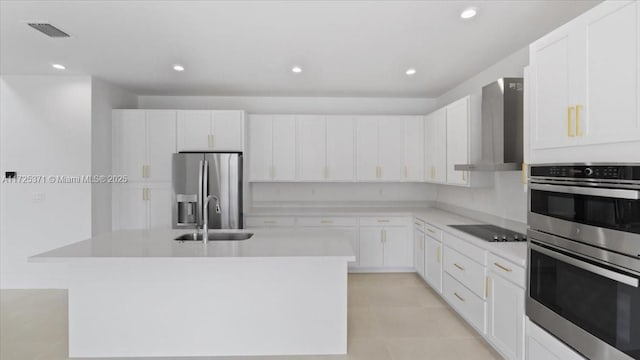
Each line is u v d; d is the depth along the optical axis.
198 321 2.50
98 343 2.49
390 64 3.52
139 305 2.48
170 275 2.49
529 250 2.04
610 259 1.46
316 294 2.54
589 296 1.58
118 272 2.47
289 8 2.30
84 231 3.98
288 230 3.16
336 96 5.01
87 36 2.78
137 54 3.22
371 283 4.25
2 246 3.97
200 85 4.37
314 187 5.12
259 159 4.75
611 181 1.44
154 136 4.42
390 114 5.13
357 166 4.81
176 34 2.75
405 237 4.68
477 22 2.53
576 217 1.65
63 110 3.93
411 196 5.18
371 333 2.94
